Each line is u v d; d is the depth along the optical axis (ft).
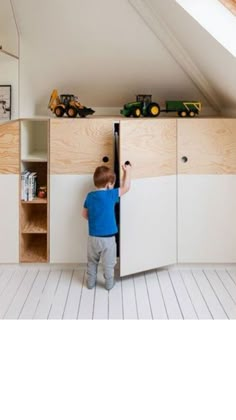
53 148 11.51
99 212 10.39
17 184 11.66
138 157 10.97
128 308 9.70
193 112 12.65
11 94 11.85
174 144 11.35
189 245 11.78
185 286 10.92
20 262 11.89
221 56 9.52
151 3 10.36
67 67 12.32
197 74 12.27
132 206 11.00
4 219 11.76
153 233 11.36
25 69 12.14
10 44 11.53
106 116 13.21
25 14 10.94
